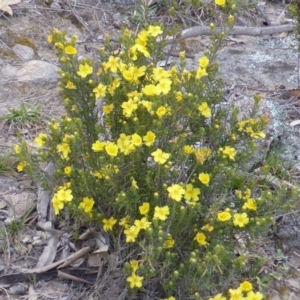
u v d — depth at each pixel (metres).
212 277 0.83
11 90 1.26
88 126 0.89
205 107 0.84
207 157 0.85
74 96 0.89
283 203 0.92
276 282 0.92
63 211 0.96
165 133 0.79
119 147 0.79
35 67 1.32
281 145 1.15
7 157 1.07
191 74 0.83
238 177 0.95
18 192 1.02
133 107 0.79
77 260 0.91
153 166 0.85
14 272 0.90
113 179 0.80
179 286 0.81
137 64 0.85
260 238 0.98
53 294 0.88
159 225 0.77
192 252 0.77
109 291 0.84
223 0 0.89
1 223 0.97
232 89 1.35
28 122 1.17
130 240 0.78
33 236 0.95
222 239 0.84
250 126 0.89
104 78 0.85
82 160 0.86
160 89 0.78
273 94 1.35
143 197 0.83
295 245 0.98
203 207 0.84
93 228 0.92
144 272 0.78
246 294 0.78
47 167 0.99
